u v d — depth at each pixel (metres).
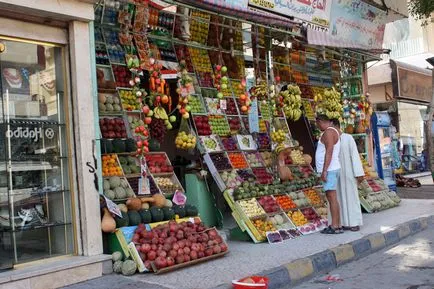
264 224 7.40
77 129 5.55
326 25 10.47
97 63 7.41
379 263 6.48
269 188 8.13
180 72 8.02
